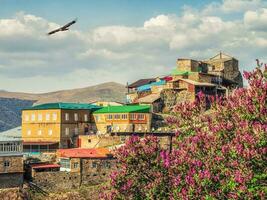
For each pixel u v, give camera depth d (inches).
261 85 1488.7
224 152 1443.2
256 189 1334.9
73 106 5590.6
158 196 1658.5
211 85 6018.7
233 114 1574.8
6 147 4092.0
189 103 1781.5
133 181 1761.8
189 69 6510.8
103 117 5565.9
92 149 4694.9
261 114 1453.0
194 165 1545.3
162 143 4904.0
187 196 1425.9
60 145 5344.5
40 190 4205.2
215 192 1408.7
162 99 5954.7
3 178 4045.3
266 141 1359.5
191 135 1728.6
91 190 4328.3
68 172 4345.5
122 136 5073.8
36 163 4473.4
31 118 5570.9
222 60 6845.5
